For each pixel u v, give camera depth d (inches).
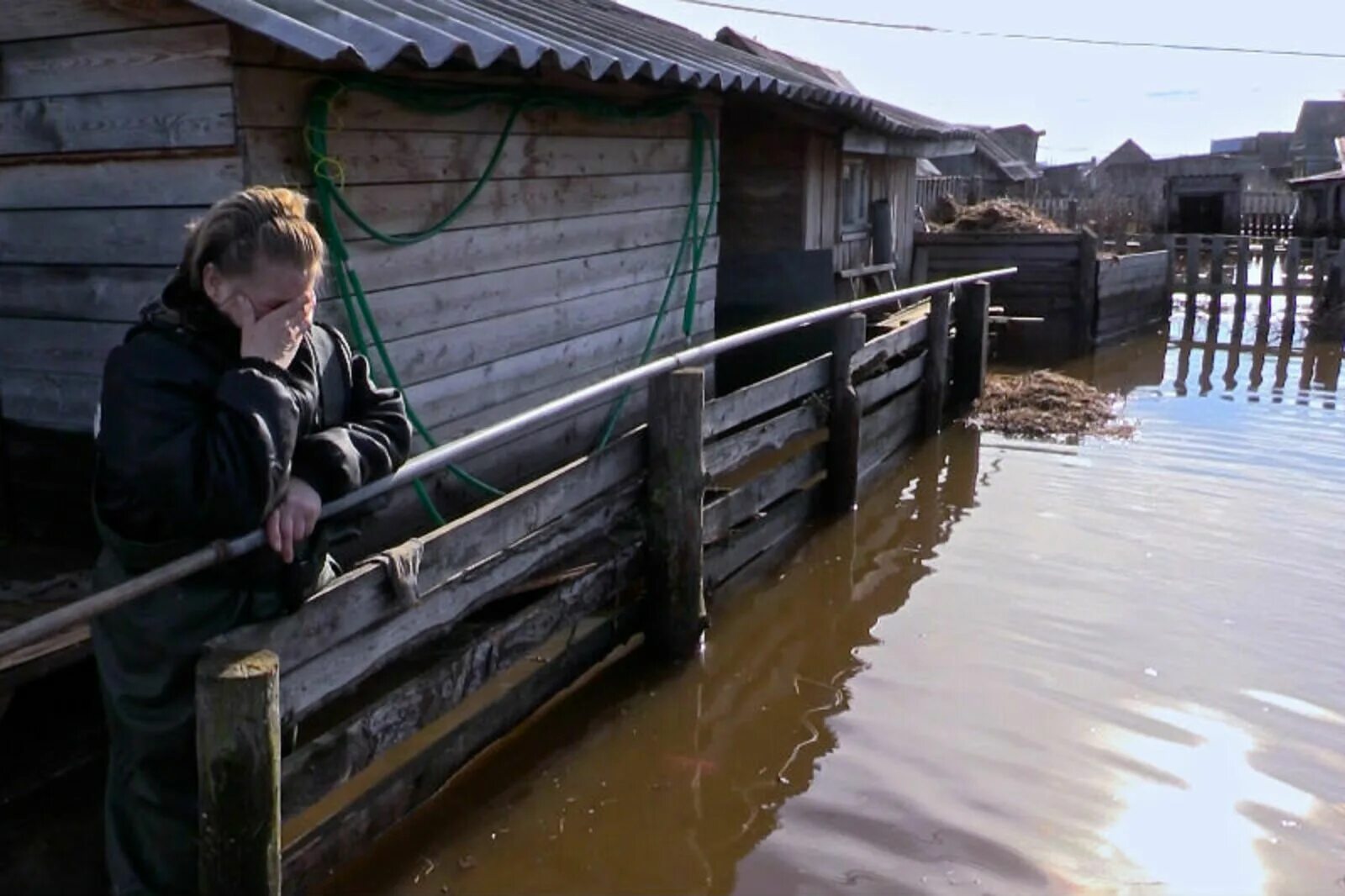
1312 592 277.4
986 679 230.4
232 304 114.7
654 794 189.2
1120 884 166.4
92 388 199.8
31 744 161.3
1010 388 498.9
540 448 273.1
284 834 167.5
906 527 325.1
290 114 190.7
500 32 221.0
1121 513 339.6
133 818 133.2
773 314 452.8
